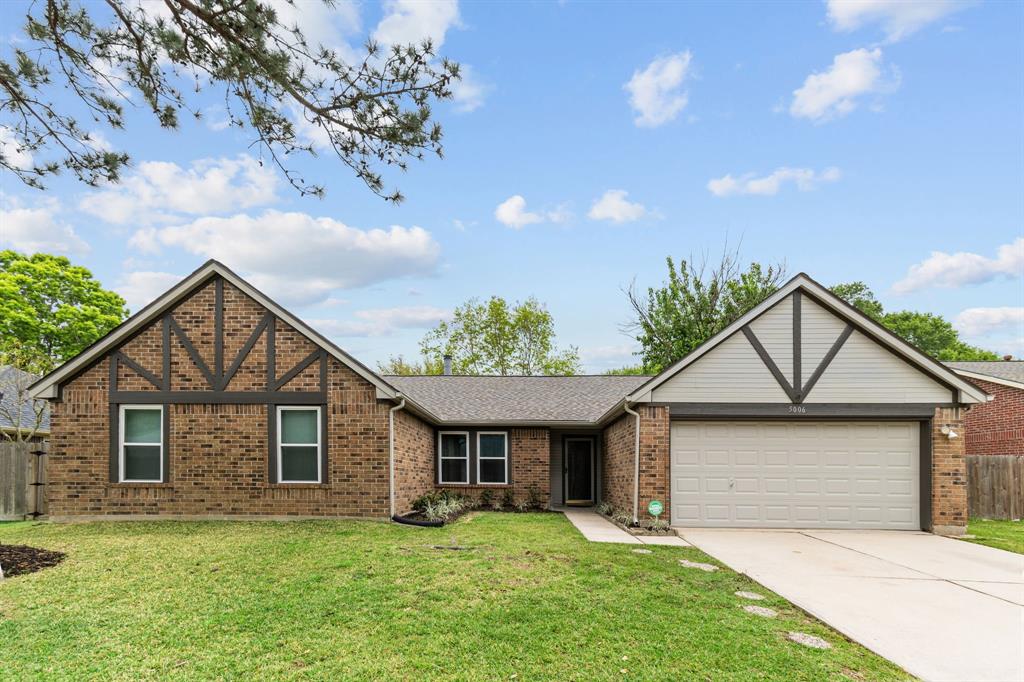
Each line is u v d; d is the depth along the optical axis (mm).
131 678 4918
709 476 13117
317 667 5090
